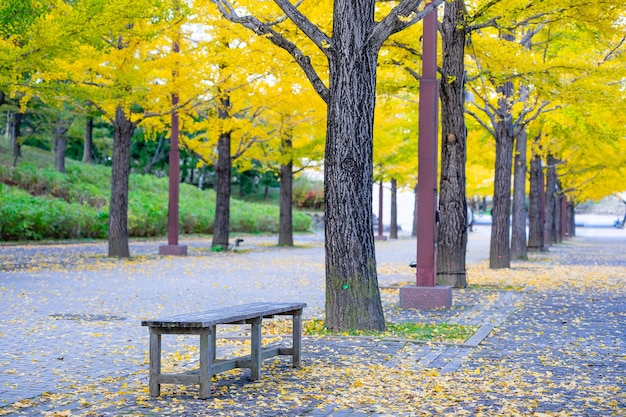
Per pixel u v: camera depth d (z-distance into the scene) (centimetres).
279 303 773
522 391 656
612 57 1712
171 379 630
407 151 3269
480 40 1605
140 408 593
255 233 4969
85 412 578
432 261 1325
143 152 6556
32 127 4319
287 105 2620
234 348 877
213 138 2867
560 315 1196
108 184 4497
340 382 693
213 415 570
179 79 2214
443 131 1620
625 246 4038
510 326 1073
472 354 845
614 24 1473
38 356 822
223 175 2945
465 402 614
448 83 1591
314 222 6200
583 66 1600
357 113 983
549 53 2111
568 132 2361
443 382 692
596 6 1374
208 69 2286
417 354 841
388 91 1695
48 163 4575
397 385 680
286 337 955
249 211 5106
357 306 1002
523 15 1455
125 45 2094
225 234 2969
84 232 3419
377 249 3509
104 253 2575
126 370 752
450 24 1571
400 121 3375
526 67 1598
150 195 4350
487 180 4300
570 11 1409
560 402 615
